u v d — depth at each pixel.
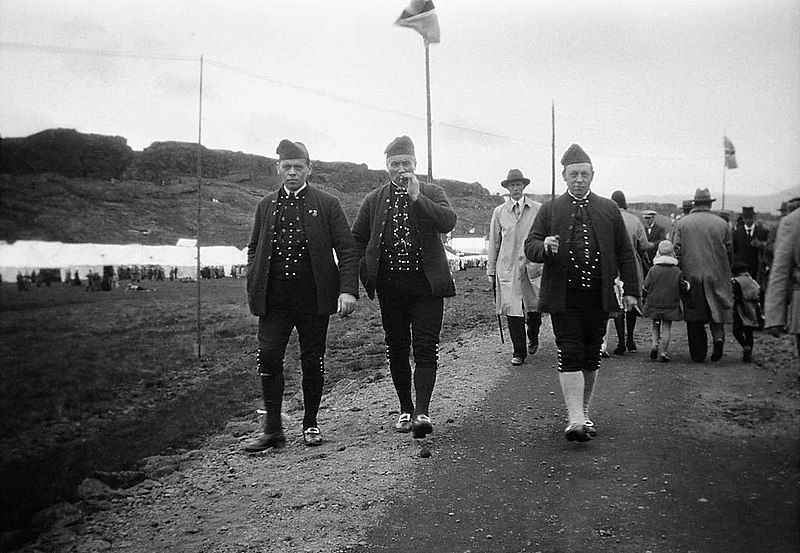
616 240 5.20
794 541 3.16
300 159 5.33
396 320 5.43
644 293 8.24
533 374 7.34
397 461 4.68
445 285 5.23
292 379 8.37
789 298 4.11
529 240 5.19
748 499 3.67
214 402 6.73
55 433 5.11
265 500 4.15
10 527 3.91
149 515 4.06
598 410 5.78
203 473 4.80
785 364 7.17
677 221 7.80
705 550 3.15
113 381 6.52
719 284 7.52
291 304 5.27
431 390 5.20
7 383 5.63
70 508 4.15
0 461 4.59
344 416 6.28
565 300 4.99
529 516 3.69
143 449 5.25
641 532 3.39
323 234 5.31
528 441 5.02
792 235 4.07
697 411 5.53
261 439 5.34
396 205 5.36
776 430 4.80
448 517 3.72
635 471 4.24
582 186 5.13
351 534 3.57
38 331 6.67
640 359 8.02
